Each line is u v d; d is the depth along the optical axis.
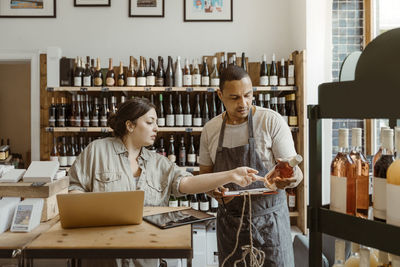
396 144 0.82
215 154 1.84
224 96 1.66
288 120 3.39
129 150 1.77
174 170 1.72
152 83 3.31
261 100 3.38
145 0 3.78
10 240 1.20
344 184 0.92
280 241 1.69
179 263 2.49
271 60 3.77
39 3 3.74
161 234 1.15
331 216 0.93
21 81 4.66
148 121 1.71
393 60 0.79
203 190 1.52
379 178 0.86
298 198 3.36
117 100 3.67
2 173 1.59
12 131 4.67
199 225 3.28
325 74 3.30
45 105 3.54
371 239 0.82
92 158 1.72
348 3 3.37
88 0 3.75
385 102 0.80
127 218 1.23
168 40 3.78
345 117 0.89
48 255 1.03
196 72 3.47
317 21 3.28
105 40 3.77
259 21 3.79
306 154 3.20
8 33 3.73
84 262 1.94
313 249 0.97
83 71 3.44
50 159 3.30
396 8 3.33
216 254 3.13
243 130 1.77
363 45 3.38
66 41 3.75
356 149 1.01
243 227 1.68
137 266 1.65
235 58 3.50
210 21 3.79
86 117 3.34
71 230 1.19
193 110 3.65
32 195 1.44
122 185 1.69
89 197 1.18
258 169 1.72
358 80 0.85
